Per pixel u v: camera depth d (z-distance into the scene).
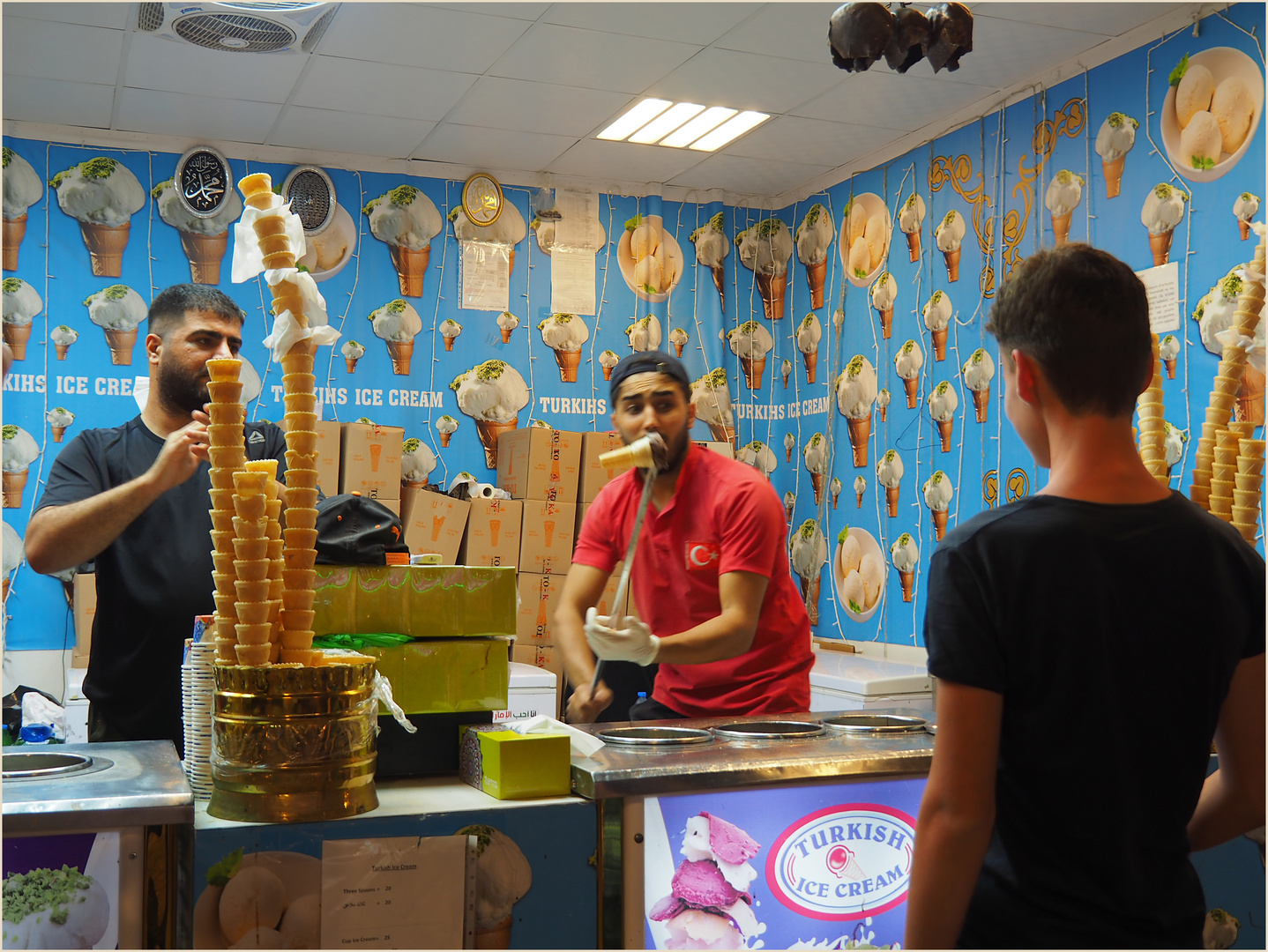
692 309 5.29
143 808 1.20
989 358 4.09
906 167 4.56
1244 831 1.08
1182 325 3.30
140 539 1.89
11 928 1.14
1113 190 3.56
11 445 4.08
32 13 3.28
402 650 1.60
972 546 1.00
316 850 1.29
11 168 4.15
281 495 1.48
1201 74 3.25
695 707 2.08
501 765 1.43
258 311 4.47
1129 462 1.02
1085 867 0.96
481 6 3.31
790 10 3.35
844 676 3.85
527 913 1.38
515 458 4.58
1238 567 1.01
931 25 1.77
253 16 3.31
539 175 5.02
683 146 4.67
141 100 4.01
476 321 4.86
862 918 1.52
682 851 1.44
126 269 4.30
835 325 5.03
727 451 5.18
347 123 4.31
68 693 3.47
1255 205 3.08
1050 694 0.95
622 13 3.37
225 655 1.34
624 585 1.73
